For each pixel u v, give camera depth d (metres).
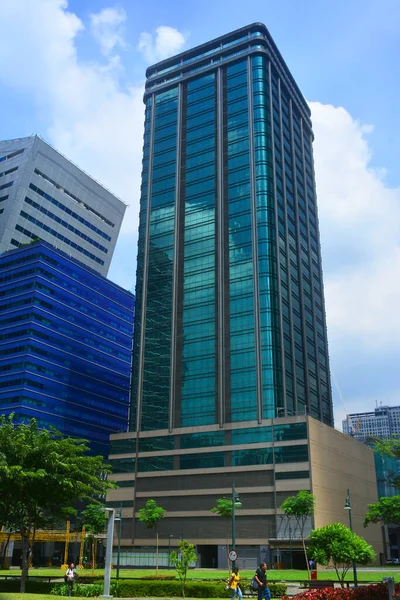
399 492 175.88
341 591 27.36
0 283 165.25
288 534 102.38
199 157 148.00
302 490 99.38
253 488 109.25
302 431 109.19
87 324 175.75
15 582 41.81
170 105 160.12
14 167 176.75
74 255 188.38
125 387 188.00
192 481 116.25
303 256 152.25
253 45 152.62
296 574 72.00
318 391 142.50
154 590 40.81
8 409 148.00
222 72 154.38
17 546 121.81
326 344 156.62
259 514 106.94
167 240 143.62
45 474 38.97
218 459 115.44
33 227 175.88
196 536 111.44
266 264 127.44
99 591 37.31
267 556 103.25
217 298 130.62
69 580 38.31
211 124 149.88
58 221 184.00
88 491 45.16
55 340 161.62
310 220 166.50
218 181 141.75
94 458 45.62
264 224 131.00
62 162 185.25
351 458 126.44
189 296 134.75
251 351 121.75
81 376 168.62
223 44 158.50
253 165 138.00
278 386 118.19
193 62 161.12
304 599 27.02
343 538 43.91
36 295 158.50
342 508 114.94
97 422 171.00
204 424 120.75
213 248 135.88
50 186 181.88
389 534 181.00
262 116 142.38
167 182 150.50
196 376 126.19
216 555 110.06
